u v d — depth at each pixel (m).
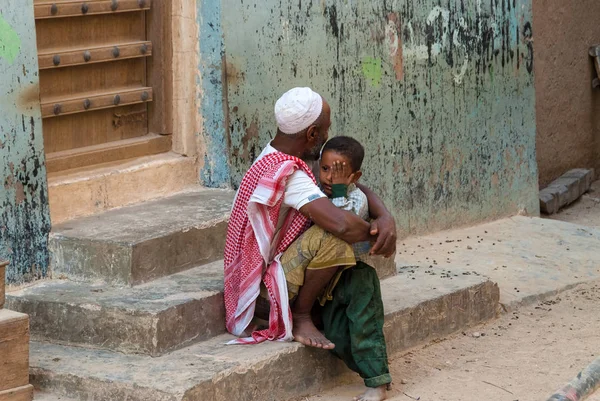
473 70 7.85
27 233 5.21
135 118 6.10
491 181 8.14
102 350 4.78
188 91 6.14
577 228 8.00
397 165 7.31
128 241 5.09
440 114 7.61
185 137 6.18
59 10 5.57
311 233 4.68
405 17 7.22
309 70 6.56
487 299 5.95
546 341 5.64
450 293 5.67
